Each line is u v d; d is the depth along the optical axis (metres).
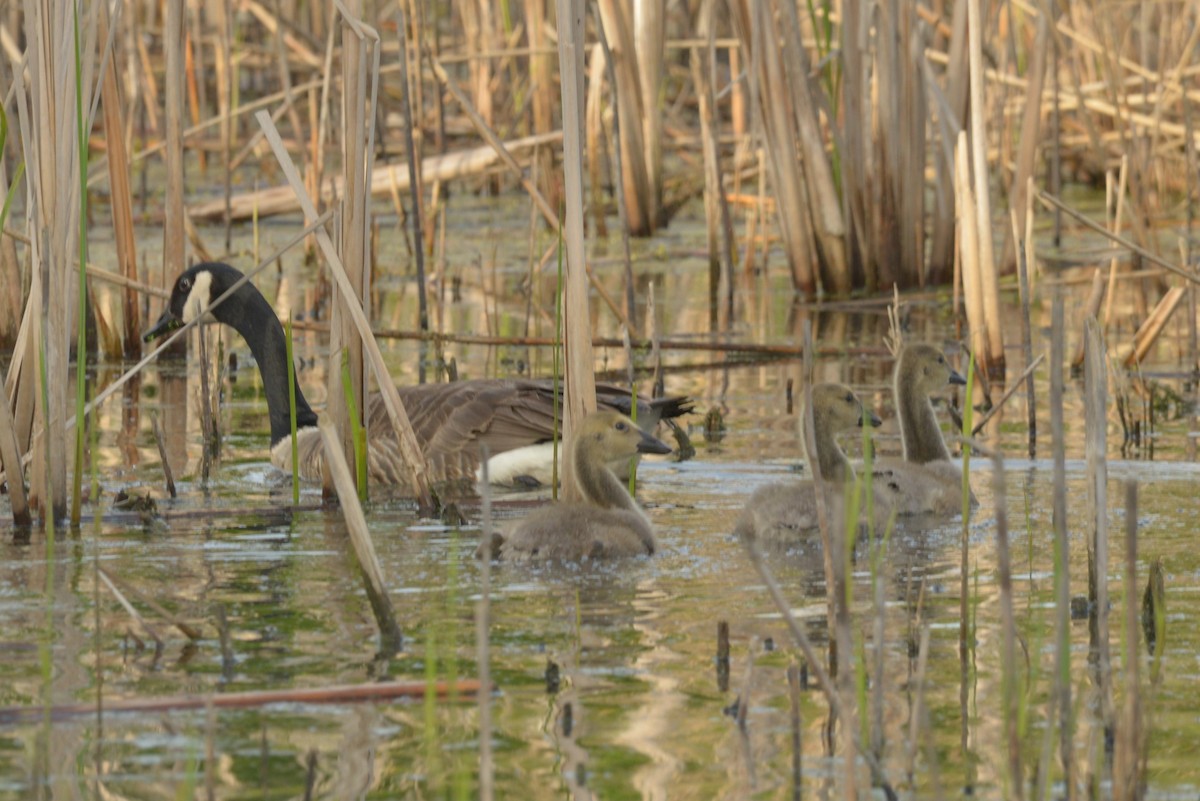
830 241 24.70
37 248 12.01
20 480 12.04
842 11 24.27
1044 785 6.87
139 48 33.00
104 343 20.39
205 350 15.70
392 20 33.66
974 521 12.57
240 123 35.69
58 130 11.74
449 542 11.80
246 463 15.08
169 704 7.93
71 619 9.52
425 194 32.78
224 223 29.31
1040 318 23.00
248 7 32.31
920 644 8.97
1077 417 16.84
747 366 20.17
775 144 24.33
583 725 7.76
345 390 13.38
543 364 19.97
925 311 23.22
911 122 24.52
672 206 31.20
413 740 7.57
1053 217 30.22
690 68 36.19
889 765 7.39
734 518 12.77
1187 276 16.72
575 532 11.17
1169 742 7.59
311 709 8.00
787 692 8.27
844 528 8.71
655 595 10.20
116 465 14.70
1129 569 7.08
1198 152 29.23
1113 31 29.50
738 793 6.96
